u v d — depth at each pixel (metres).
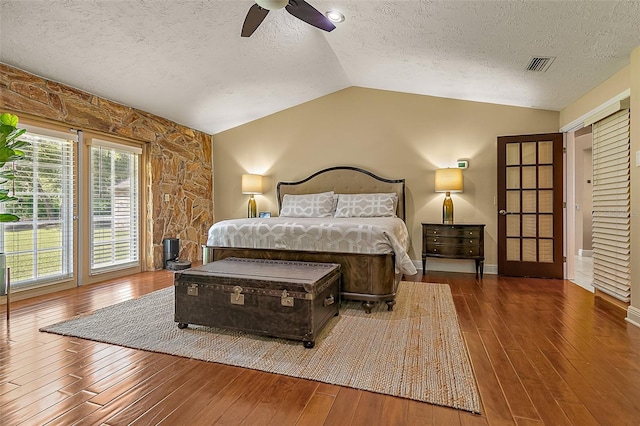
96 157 4.15
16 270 3.33
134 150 4.62
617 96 3.09
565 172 4.31
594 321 2.68
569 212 4.32
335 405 1.57
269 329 2.28
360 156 5.20
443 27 2.96
